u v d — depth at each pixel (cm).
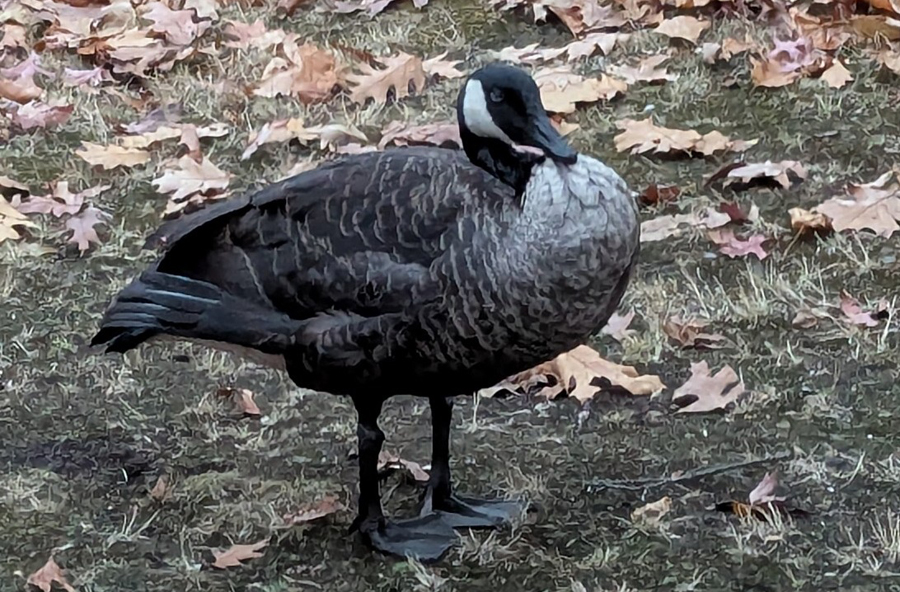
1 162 993
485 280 542
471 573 587
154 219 917
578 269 538
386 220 561
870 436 659
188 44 1141
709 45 1040
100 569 602
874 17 1031
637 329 765
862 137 924
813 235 827
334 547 608
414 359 562
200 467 675
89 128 1030
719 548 590
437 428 617
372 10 1169
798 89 984
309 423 706
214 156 990
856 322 741
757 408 687
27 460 683
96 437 700
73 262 871
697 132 948
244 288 583
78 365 763
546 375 719
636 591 569
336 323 564
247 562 603
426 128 975
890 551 580
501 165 564
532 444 675
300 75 1064
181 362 764
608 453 664
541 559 591
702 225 842
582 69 1047
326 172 586
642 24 1101
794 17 1053
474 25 1135
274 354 588
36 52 1142
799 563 578
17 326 802
